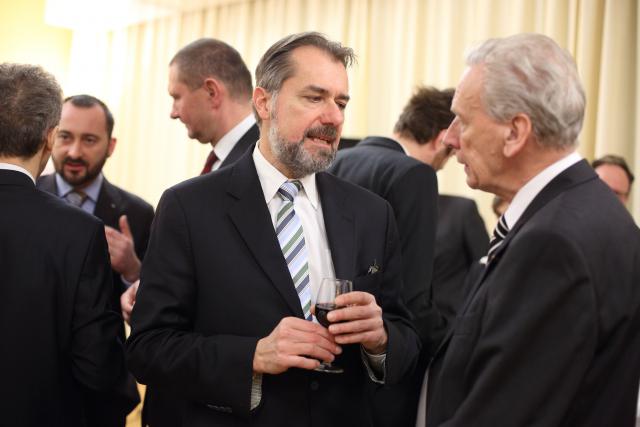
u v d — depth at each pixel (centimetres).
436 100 253
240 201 166
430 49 492
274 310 159
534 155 137
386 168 224
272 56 169
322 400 159
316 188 179
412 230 217
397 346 163
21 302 163
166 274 162
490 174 142
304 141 164
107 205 296
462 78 143
